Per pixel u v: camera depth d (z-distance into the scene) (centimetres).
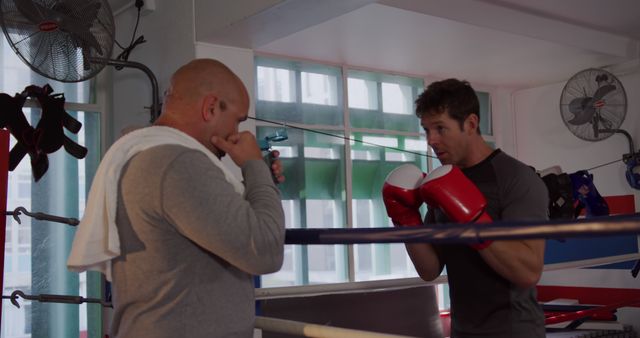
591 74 476
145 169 107
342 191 507
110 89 441
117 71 422
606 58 509
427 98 160
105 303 282
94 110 435
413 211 158
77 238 112
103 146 435
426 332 364
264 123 468
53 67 297
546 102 606
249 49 363
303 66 498
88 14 296
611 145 545
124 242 111
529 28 421
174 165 105
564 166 586
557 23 427
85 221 113
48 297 277
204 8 339
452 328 165
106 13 304
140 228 108
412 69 548
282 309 281
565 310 512
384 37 443
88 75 308
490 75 571
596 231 84
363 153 527
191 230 103
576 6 402
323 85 509
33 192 402
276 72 481
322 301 301
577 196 354
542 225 89
